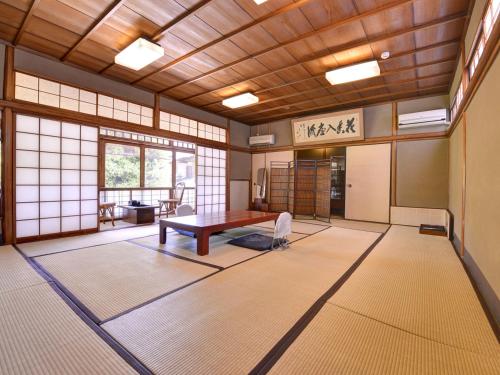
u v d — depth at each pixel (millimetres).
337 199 7352
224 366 1268
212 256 3113
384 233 4645
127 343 1444
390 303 1958
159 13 2812
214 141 6684
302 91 5105
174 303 1924
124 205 6000
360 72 3869
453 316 1767
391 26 2990
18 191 3535
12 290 2107
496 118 1825
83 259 2941
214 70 4199
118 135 6441
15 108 3439
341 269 2713
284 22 2943
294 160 6863
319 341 1476
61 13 2834
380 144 5773
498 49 1745
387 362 1301
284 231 3490
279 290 2176
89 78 4219
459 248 3330
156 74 4375
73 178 4113
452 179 4441
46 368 1247
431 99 5207
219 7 2709
